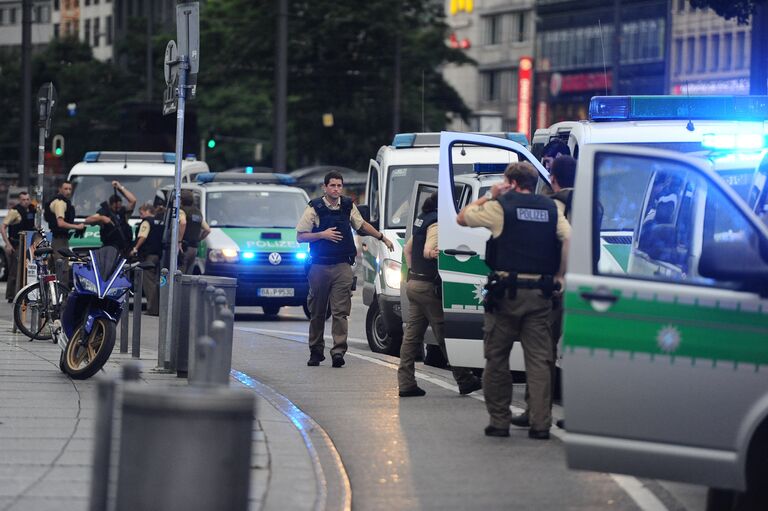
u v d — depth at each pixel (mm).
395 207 62781
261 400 42031
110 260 47406
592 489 30359
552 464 33188
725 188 27391
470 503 28953
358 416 40562
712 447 25781
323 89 191500
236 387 45469
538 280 35344
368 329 61938
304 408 42156
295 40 186000
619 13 160375
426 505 28766
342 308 53094
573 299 26422
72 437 34094
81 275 46844
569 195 37156
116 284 46875
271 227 83250
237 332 69938
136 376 22359
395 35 186875
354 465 33094
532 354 35906
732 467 25672
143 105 130375
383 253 60281
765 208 36438
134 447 21969
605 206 37469
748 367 25578
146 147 129750
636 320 26062
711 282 26062
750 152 39781
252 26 185750
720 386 25688
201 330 42938
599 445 26172
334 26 184500
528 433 37219
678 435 25906
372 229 53156
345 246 52906
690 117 48844
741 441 25625
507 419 36875
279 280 81125
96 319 46688
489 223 35281
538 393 36188
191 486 21875
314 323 53312
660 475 26000
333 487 30141
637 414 26047
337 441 36344
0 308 87125
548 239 35344
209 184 86000
